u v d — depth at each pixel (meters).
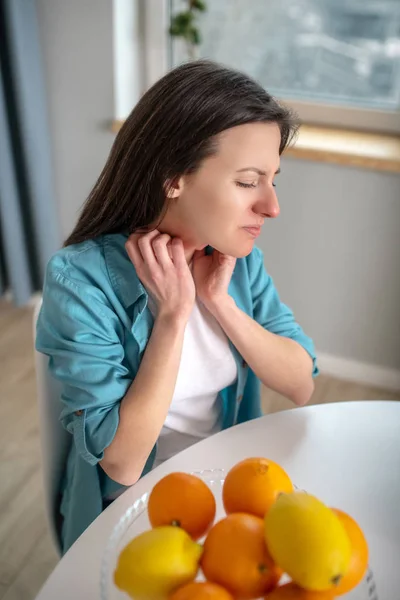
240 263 1.05
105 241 0.91
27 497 1.64
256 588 0.50
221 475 0.75
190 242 0.91
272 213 0.81
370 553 0.69
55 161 2.26
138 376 0.84
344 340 2.13
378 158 1.75
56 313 0.85
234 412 1.06
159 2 2.01
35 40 2.02
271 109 0.77
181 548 0.50
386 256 1.93
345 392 2.12
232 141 0.76
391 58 1.91
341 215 1.92
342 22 1.91
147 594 0.50
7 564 1.46
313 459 0.82
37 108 2.10
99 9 1.93
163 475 0.78
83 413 0.81
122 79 2.06
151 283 0.85
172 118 0.77
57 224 2.39
